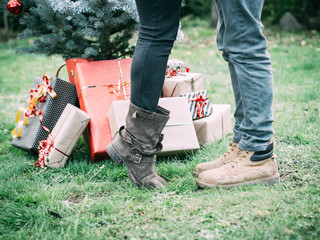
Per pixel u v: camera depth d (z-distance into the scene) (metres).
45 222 1.49
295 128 2.54
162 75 1.60
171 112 2.18
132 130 1.68
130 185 1.80
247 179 1.72
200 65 6.04
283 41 8.23
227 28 1.60
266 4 11.27
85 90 2.26
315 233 1.25
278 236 1.25
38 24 2.57
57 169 2.11
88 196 1.77
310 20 10.34
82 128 2.16
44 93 2.29
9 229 1.45
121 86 2.32
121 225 1.43
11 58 7.71
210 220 1.41
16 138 2.44
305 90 3.79
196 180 1.82
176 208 1.53
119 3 2.36
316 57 6.16
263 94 1.62
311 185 1.68
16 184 1.88
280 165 1.97
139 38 1.59
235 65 1.64
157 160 2.18
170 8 1.51
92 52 2.40
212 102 3.58
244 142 1.70
